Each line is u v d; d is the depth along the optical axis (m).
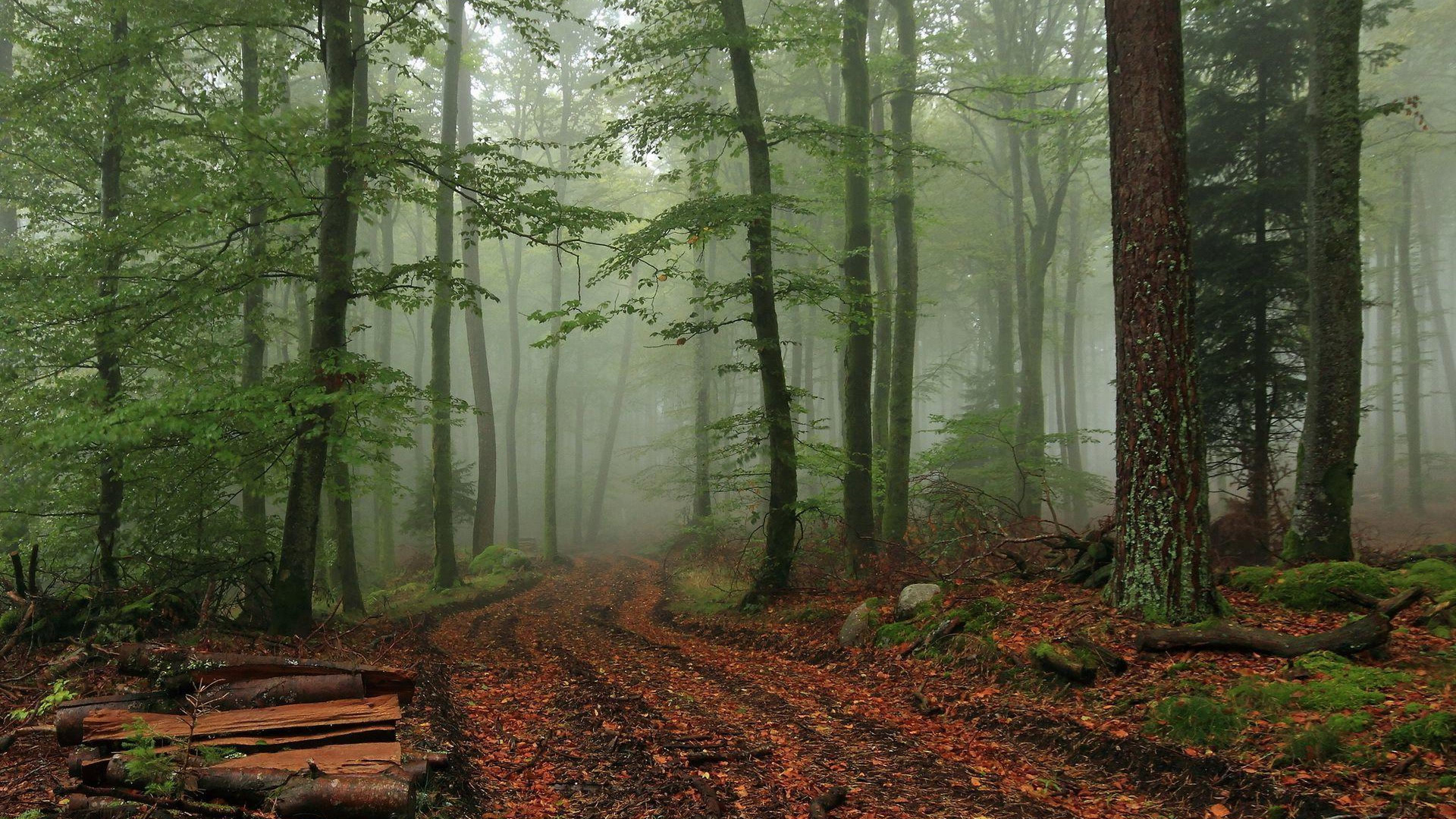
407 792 3.91
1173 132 7.64
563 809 4.97
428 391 11.27
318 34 10.77
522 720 7.04
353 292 10.95
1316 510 10.41
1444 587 7.72
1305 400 14.98
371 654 9.55
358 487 14.83
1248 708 5.66
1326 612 7.75
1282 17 14.95
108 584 10.01
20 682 6.95
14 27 12.20
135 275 11.07
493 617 15.66
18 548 11.38
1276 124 14.98
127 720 4.67
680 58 20.92
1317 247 10.58
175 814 3.86
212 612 9.51
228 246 11.27
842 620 10.80
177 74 12.72
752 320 13.55
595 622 14.85
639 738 6.36
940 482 15.17
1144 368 7.75
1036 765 5.81
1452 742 4.74
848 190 15.03
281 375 10.80
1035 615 8.40
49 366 11.19
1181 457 7.62
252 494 12.59
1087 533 9.95
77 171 13.20
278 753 4.38
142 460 10.77
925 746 6.30
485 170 10.92
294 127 9.30
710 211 12.24
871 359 14.62
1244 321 14.89
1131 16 7.74
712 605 15.06
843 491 16.50
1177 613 7.51
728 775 5.60
